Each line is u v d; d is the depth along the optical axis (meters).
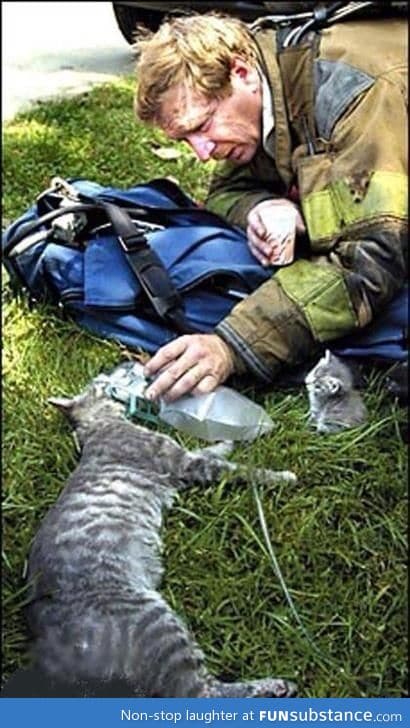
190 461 2.53
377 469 2.60
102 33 6.71
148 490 2.44
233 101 2.94
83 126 4.91
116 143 4.69
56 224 3.15
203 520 2.43
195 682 2.00
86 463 2.50
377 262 2.73
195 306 2.96
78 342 3.09
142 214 3.17
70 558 2.20
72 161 4.48
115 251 3.05
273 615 2.21
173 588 2.27
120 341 3.06
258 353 2.77
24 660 2.11
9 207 4.06
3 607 2.21
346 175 2.77
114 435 2.57
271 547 2.34
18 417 2.79
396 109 2.76
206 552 2.35
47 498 2.54
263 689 2.02
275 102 2.91
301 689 2.08
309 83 2.88
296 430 2.71
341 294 2.76
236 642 2.17
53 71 5.94
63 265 3.12
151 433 2.58
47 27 6.82
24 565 2.31
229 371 2.76
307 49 2.90
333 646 2.16
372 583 2.30
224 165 3.36
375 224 2.72
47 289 3.19
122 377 2.79
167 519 2.44
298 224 2.92
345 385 2.77
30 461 2.65
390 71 2.79
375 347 2.86
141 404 2.73
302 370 2.88
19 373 2.99
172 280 2.97
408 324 2.86
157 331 3.01
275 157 2.99
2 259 3.30
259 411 2.73
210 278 2.93
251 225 2.96
